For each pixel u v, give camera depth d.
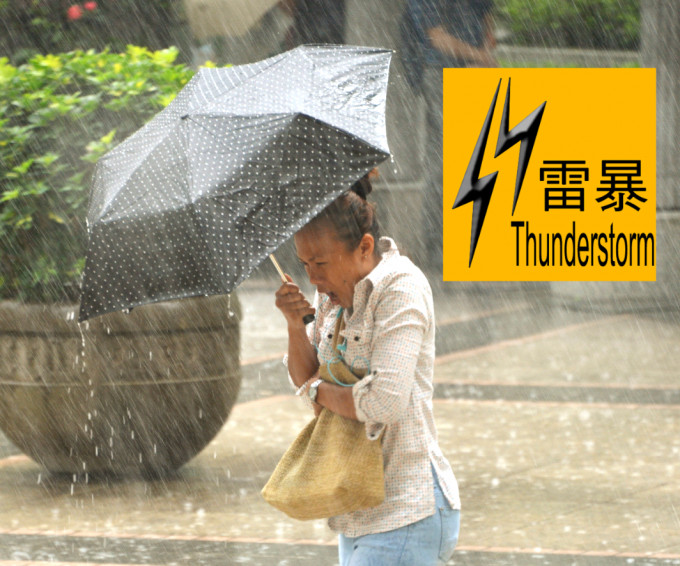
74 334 12.66
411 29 30.02
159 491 12.82
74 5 15.56
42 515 11.91
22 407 12.83
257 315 26.91
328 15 30.69
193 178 6.21
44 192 12.91
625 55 32.47
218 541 11.05
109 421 12.88
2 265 12.96
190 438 13.20
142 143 6.67
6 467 13.89
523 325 25.66
